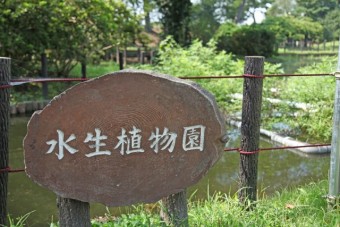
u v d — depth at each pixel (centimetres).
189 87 258
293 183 551
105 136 249
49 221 449
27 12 1016
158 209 422
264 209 347
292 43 4047
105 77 243
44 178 243
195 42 1106
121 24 1294
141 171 260
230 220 320
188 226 292
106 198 256
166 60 1034
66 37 1119
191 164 269
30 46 1029
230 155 688
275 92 864
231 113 895
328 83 776
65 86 1179
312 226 316
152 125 256
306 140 733
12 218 455
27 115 977
